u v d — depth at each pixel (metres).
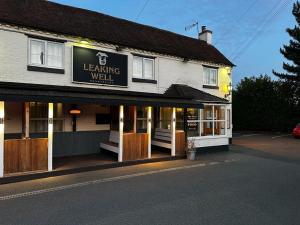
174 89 15.39
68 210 6.40
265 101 33.88
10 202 6.95
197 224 5.64
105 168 11.05
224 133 17.00
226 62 19.06
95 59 12.77
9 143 9.10
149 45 15.06
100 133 13.69
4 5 11.62
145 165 11.83
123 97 11.65
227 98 19.20
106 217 5.99
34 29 11.14
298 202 7.08
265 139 24.33
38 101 8.95
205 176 9.92
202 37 21.17
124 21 16.56
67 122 12.76
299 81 32.34
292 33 32.81
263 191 8.07
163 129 14.64
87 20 14.18
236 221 5.80
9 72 10.61
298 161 13.30
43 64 11.48
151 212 6.30
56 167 10.34
